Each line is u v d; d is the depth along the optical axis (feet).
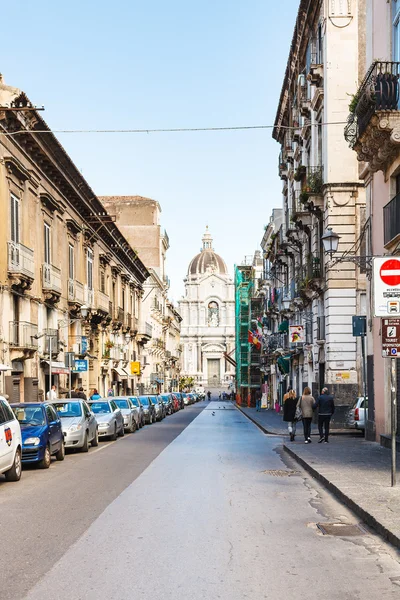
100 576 22.49
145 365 213.66
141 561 24.39
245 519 32.17
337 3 98.22
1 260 81.71
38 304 97.50
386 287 38.27
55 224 108.37
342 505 36.06
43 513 34.01
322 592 20.93
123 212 266.16
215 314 513.04
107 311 142.72
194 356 505.25
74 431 67.82
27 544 27.25
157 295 267.39
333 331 97.96
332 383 97.76
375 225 68.69
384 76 53.21
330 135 97.76
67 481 46.19
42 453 53.98
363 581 22.15
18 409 58.44
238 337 277.23
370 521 30.66
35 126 91.91
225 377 504.02
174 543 27.12
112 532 29.25
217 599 20.08
